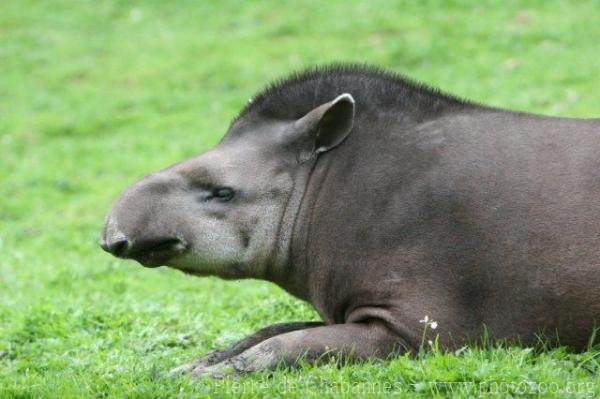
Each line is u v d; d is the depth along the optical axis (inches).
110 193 2274.9
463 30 2913.4
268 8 3373.5
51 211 2229.3
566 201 852.6
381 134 927.0
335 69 981.2
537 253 847.1
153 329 1138.0
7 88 3078.2
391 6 3174.2
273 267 951.0
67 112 2869.1
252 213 936.3
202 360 941.2
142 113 2810.0
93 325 1188.5
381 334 869.8
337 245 905.5
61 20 3553.2
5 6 3681.1
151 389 841.5
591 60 2564.0
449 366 818.2
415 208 880.9
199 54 3125.0
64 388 880.3
